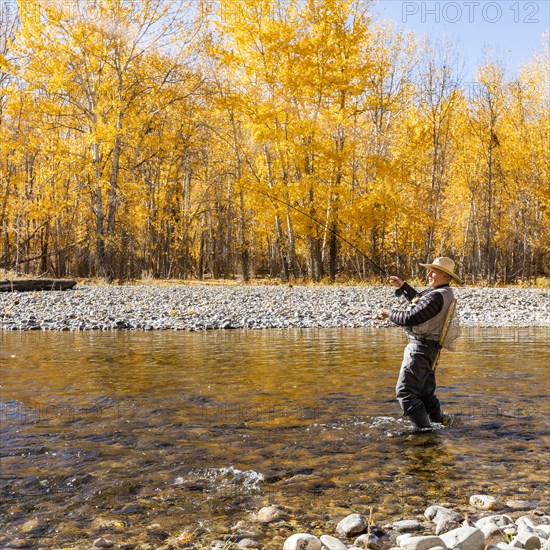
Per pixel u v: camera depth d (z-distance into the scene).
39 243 36.69
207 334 11.12
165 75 26.31
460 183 37.44
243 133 31.28
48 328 12.10
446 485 3.36
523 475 3.52
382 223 27.84
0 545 2.58
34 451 3.87
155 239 37.91
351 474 3.53
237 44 26.17
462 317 14.93
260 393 5.71
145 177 34.59
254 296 18.77
